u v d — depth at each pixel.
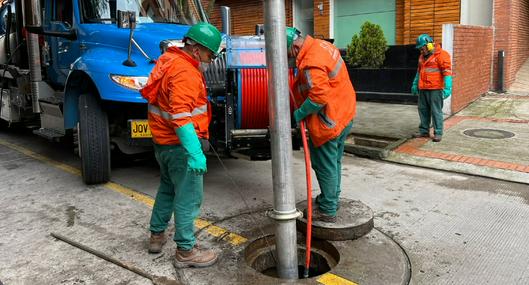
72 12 6.27
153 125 3.36
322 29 14.32
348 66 12.29
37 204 5.00
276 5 3.11
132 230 4.28
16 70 7.39
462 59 9.76
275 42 3.14
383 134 8.06
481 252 3.75
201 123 3.30
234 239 4.01
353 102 3.95
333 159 3.89
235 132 4.50
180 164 3.34
